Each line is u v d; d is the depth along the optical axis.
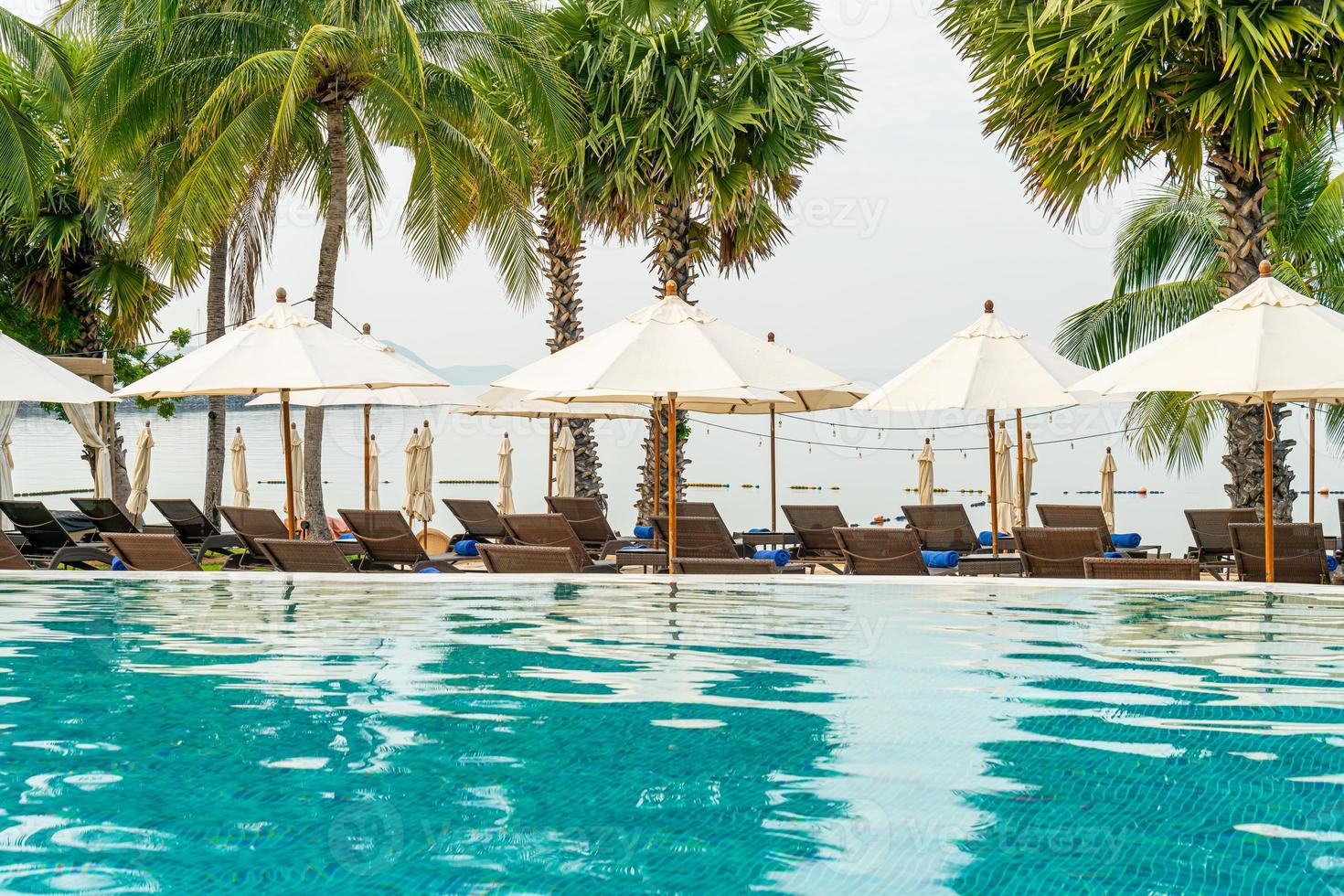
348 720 3.88
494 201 15.41
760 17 15.41
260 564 10.84
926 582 7.09
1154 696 4.14
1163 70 10.01
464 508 13.27
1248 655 4.84
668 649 5.07
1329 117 10.04
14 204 17.08
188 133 13.36
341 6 13.02
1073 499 30.19
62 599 6.53
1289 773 3.26
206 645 5.16
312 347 9.66
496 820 2.94
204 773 3.32
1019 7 10.68
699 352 8.45
